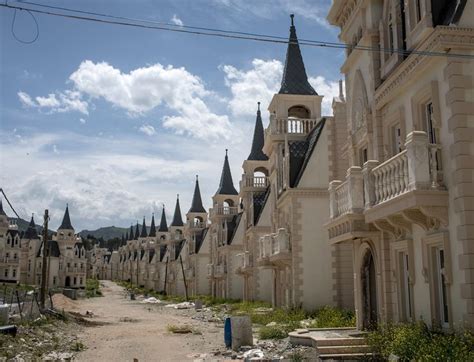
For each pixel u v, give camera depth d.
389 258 16.19
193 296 72.56
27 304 34.28
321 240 29.22
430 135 14.23
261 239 36.03
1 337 19.72
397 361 12.45
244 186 51.00
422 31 13.29
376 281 17.03
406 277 15.55
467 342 11.12
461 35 12.49
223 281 63.22
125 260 178.00
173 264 97.94
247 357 16.77
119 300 81.56
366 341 15.18
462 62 12.57
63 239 120.69
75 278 119.69
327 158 30.03
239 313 36.72
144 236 150.75
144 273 134.75
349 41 20.38
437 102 13.16
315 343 15.56
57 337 23.89
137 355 19.03
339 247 29.05
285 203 31.72
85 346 21.70
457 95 12.41
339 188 17.81
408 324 14.30
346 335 16.58
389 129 16.61
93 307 58.12
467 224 11.87
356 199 16.25
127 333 27.78
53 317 32.12
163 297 86.88
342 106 30.64
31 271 111.81
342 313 24.14
